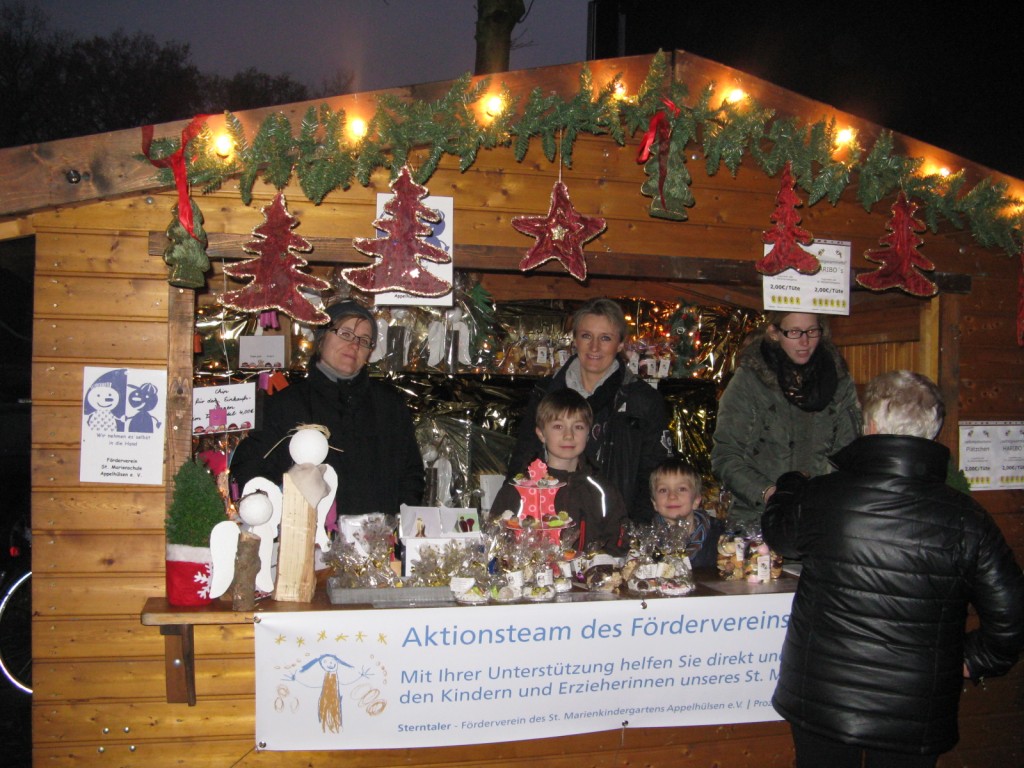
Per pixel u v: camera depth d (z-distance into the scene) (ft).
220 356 14.55
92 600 9.50
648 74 10.48
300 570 8.76
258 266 9.39
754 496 10.96
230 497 10.37
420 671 8.66
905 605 7.36
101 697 9.48
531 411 12.03
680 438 17.71
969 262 12.76
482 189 10.56
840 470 7.99
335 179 9.50
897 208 11.43
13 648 16.46
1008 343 13.00
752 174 11.57
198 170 9.29
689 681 9.37
